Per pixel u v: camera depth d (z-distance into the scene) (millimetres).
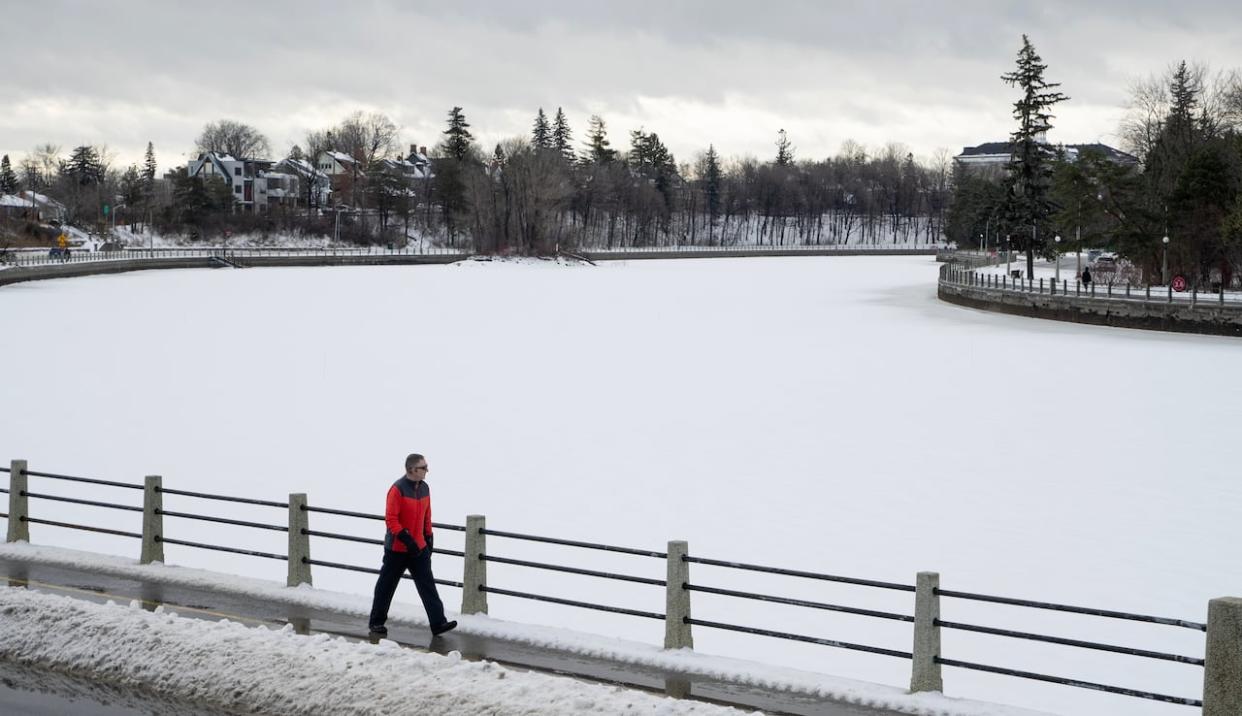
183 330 79938
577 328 85125
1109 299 82812
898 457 38344
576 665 12852
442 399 50656
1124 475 35500
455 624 13922
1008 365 61344
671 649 13281
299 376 57656
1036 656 20859
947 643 21578
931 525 29766
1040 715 11305
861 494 33188
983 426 43938
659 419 45719
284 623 14234
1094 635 21969
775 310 102438
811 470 36438
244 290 123250
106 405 48250
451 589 24125
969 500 32469
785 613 23219
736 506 31781
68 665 12469
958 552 27422
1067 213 96562
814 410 47844
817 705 11695
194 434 42125
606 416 46406
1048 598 24094
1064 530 29219
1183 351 66938
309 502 31812
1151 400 49375
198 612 14633
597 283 146250
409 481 13836
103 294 113250
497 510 31266
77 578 16281
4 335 74562
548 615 22672
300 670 11719
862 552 27469
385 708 10922
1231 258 90062
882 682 19391
